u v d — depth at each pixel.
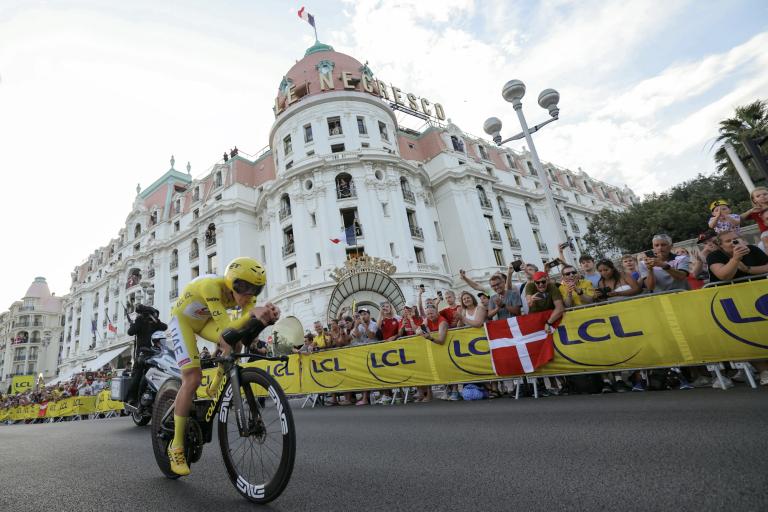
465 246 29.88
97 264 47.22
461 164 33.69
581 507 1.79
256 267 2.61
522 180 39.06
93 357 40.91
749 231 9.59
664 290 5.42
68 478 3.24
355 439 3.89
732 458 2.19
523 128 11.62
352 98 28.56
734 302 4.36
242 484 2.33
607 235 33.72
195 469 3.19
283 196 27.58
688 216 27.73
